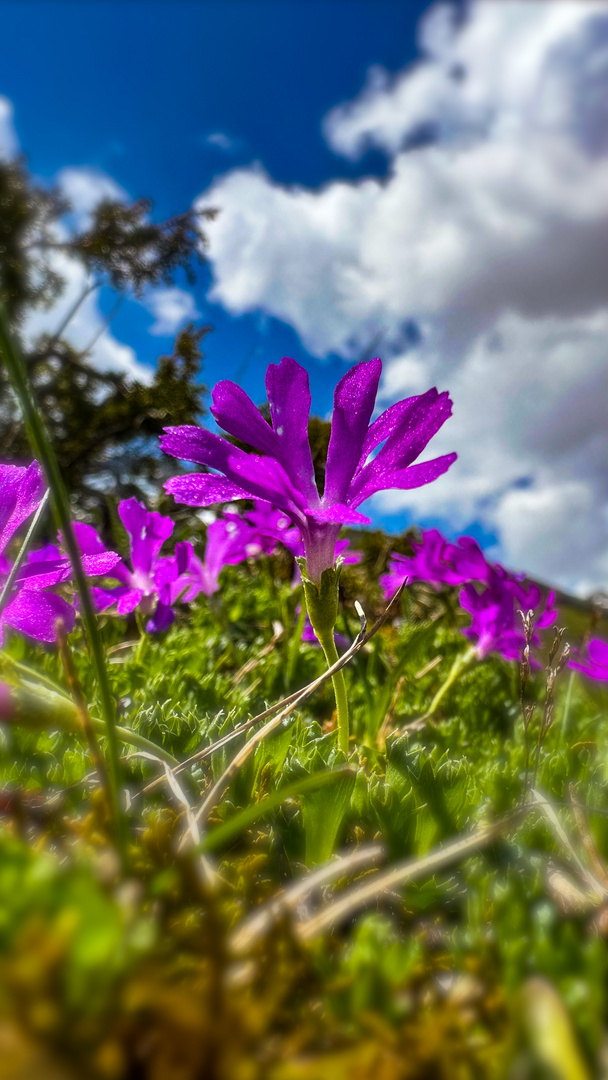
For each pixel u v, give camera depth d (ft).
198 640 0.46
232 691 0.32
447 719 0.35
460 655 0.33
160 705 0.21
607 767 0.21
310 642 0.42
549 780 0.19
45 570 0.17
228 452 0.18
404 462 0.18
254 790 0.17
